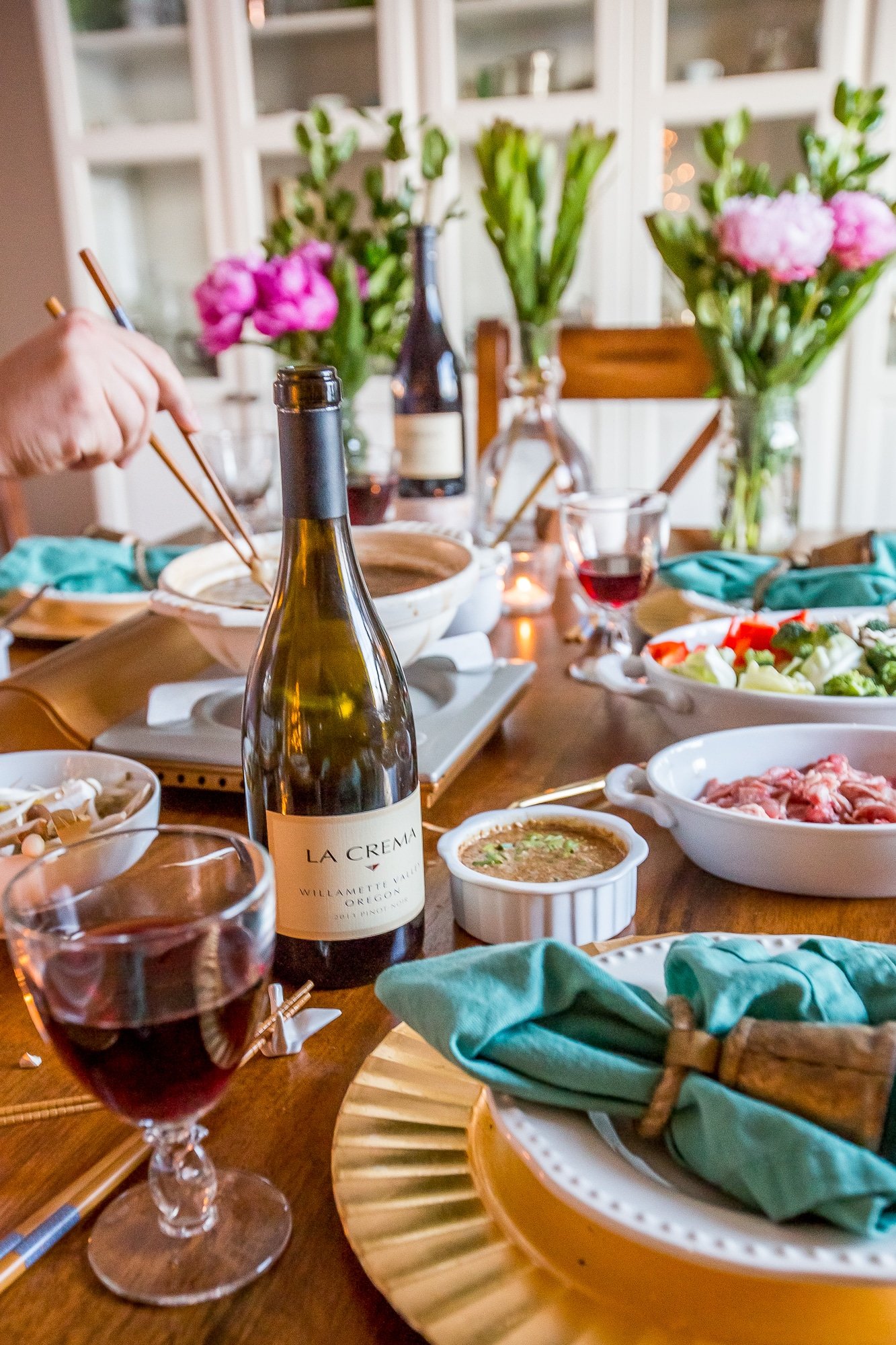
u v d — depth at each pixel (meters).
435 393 1.33
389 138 1.42
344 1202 0.39
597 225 2.90
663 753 0.67
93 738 0.79
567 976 0.41
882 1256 0.32
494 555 1.02
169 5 3.00
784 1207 0.33
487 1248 0.36
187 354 3.32
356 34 2.94
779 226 1.22
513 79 2.88
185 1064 0.37
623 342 1.83
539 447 1.25
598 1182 0.35
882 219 1.23
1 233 3.34
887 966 0.42
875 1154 0.35
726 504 1.42
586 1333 0.33
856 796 0.65
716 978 0.40
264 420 3.29
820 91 2.65
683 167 2.84
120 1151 0.43
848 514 2.98
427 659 0.90
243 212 3.13
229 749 0.76
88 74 3.14
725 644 0.88
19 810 0.60
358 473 1.26
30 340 0.80
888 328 2.79
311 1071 0.49
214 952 0.37
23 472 0.79
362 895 0.52
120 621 0.99
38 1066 0.50
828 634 0.83
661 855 0.69
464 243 3.02
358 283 1.37
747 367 1.34
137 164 3.21
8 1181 0.43
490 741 0.87
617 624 1.06
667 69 2.78
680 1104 0.37
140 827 0.58
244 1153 0.44
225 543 0.89
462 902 0.58
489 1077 0.38
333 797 0.52
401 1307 0.34
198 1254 0.38
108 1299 0.37
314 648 0.54
